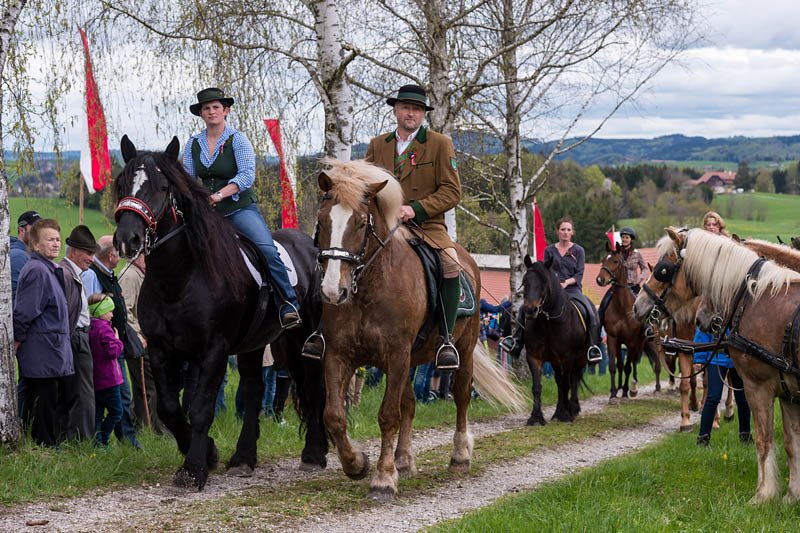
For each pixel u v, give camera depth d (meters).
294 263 8.02
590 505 6.11
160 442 8.41
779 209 97.75
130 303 9.31
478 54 14.98
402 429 7.64
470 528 5.43
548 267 12.43
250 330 7.33
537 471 8.29
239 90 11.73
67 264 7.91
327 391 6.55
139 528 5.53
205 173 7.59
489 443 9.88
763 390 6.60
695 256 7.08
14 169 8.55
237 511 6.01
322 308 6.77
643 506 6.12
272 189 12.38
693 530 5.54
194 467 6.69
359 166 6.43
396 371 6.50
